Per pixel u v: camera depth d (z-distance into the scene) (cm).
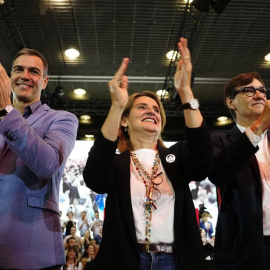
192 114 183
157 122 213
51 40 645
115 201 184
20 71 226
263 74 765
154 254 173
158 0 545
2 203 182
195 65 732
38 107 218
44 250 178
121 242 173
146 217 180
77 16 581
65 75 759
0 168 190
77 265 793
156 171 194
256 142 190
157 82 762
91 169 181
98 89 817
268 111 189
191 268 168
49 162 179
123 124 223
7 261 171
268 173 203
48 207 187
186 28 608
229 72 758
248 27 614
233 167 193
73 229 816
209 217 810
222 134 231
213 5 509
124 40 641
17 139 176
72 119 213
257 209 190
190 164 186
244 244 188
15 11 570
